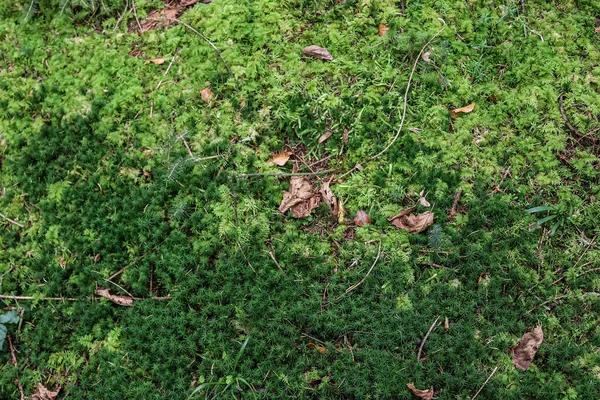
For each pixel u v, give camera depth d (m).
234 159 1.07
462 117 1.09
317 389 0.94
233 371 0.95
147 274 1.01
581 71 1.13
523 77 1.12
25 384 0.97
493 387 0.93
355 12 1.17
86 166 1.07
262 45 1.15
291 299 0.98
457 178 1.06
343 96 1.11
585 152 1.07
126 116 1.11
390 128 1.09
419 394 0.92
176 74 1.13
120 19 1.18
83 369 0.97
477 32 1.16
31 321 1.00
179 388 0.94
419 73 1.12
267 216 1.04
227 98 1.11
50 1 1.19
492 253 1.00
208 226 1.03
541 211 1.04
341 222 1.04
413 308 0.98
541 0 1.18
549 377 0.94
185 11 1.20
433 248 1.00
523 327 0.96
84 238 1.03
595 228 1.03
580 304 0.98
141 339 0.97
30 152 1.08
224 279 1.00
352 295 0.99
